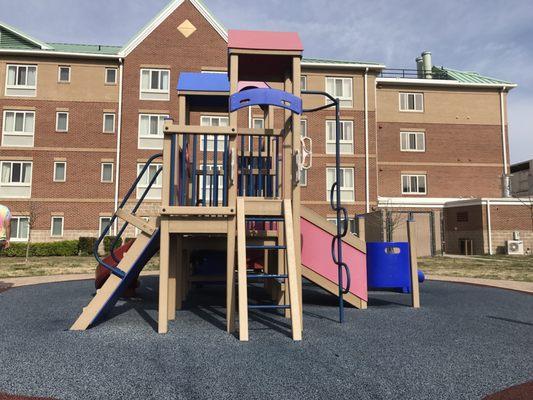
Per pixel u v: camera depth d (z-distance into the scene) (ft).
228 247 15.57
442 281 36.22
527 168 94.43
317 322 17.16
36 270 43.86
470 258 68.39
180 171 19.86
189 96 25.00
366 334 14.69
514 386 9.53
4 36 75.87
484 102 91.45
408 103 89.71
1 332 14.71
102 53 74.23
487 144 90.74
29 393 8.82
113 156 73.26
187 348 12.48
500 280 36.52
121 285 16.11
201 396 8.68
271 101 16.31
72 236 71.72
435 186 88.58
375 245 24.14
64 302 22.36
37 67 73.51
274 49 17.25
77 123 73.41
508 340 13.97
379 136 88.12
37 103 73.20
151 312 19.58
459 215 83.20
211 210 15.43
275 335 14.39
